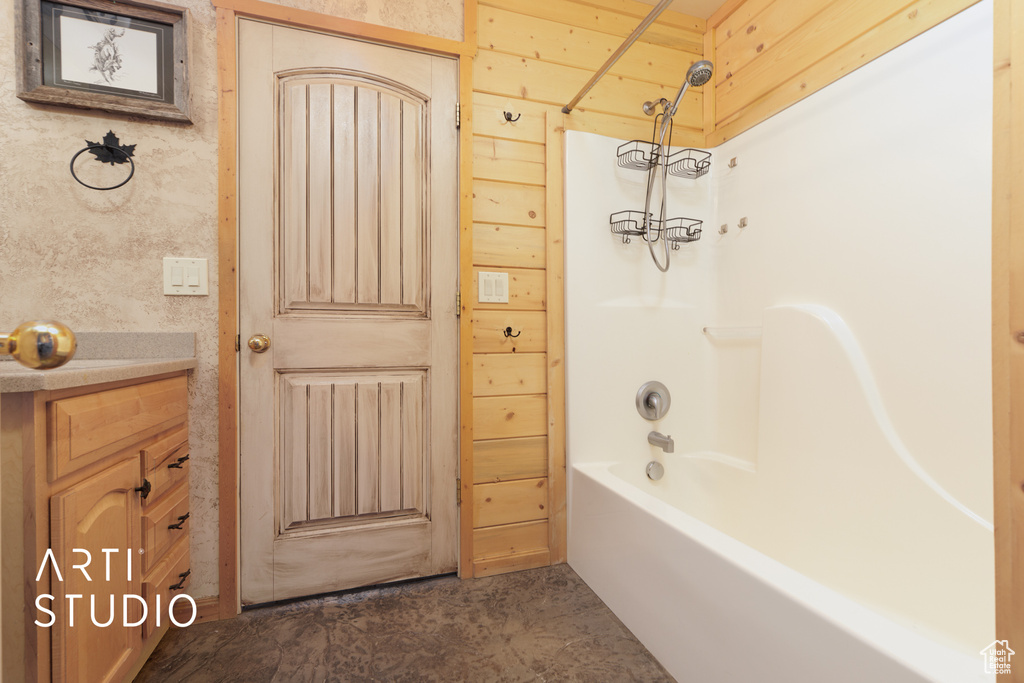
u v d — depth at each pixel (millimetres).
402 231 1706
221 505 1489
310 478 1597
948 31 1264
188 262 1470
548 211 1874
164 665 1266
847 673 769
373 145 1672
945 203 1259
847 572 1395
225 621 1469
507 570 1796
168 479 1312
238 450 1521
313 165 1611
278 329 1564
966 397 1197
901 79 1374
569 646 1356
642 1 2055
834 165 1567
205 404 1484
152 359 1429
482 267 1804
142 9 1421
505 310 1835
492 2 1845
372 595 1623
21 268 1341
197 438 1477
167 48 1453
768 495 1680
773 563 995
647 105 1916
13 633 790
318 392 1606
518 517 1834
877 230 1427
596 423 1894
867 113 1467
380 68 1681
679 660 1191
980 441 1166
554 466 1859
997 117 502
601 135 1943
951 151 1249
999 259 498
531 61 1885
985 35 1187
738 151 1982
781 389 1657
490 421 1806
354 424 1645
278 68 1573
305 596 1596
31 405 805
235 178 1513
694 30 2146
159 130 1455
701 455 2010
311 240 1605
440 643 1371
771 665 916
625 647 1352
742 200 1961
